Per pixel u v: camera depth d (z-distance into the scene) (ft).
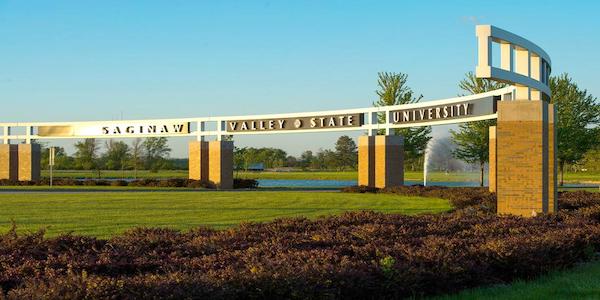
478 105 104.17
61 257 32.63
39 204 89.04
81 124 166.81
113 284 23.66
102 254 33.71
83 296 22.82
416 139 170.19
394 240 39.37
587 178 237.04
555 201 70.64
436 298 30.12
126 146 299.17
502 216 54.34
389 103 166.71
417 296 30.30
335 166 418.31
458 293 31.32
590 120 169.58
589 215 57.77
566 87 168.04
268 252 34.30
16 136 171.83
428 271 30.78
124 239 39.81
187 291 24.39
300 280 26.53
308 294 26.55
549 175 70.23
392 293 29.66
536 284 33.12
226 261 32.04
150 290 23.91
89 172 294.25
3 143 171.32
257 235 42.98
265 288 26.27
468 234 43.06
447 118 112.57
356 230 44.09
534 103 66.74
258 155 418.51
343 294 28.43
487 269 34.17
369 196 113.39
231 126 150.20
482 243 37.58
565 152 166.40
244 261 31.50
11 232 38.37
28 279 27.22
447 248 35.47
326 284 27.17
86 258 32.91
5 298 22.39
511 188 67.26
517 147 67.10
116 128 163.22
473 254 34.91
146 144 287.48
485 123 161.58
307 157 463.42
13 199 98.99
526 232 42.93
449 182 221.66
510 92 95.55
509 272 35.40
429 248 34.68
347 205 92.07
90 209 81.41
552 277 35.29
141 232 43.09
